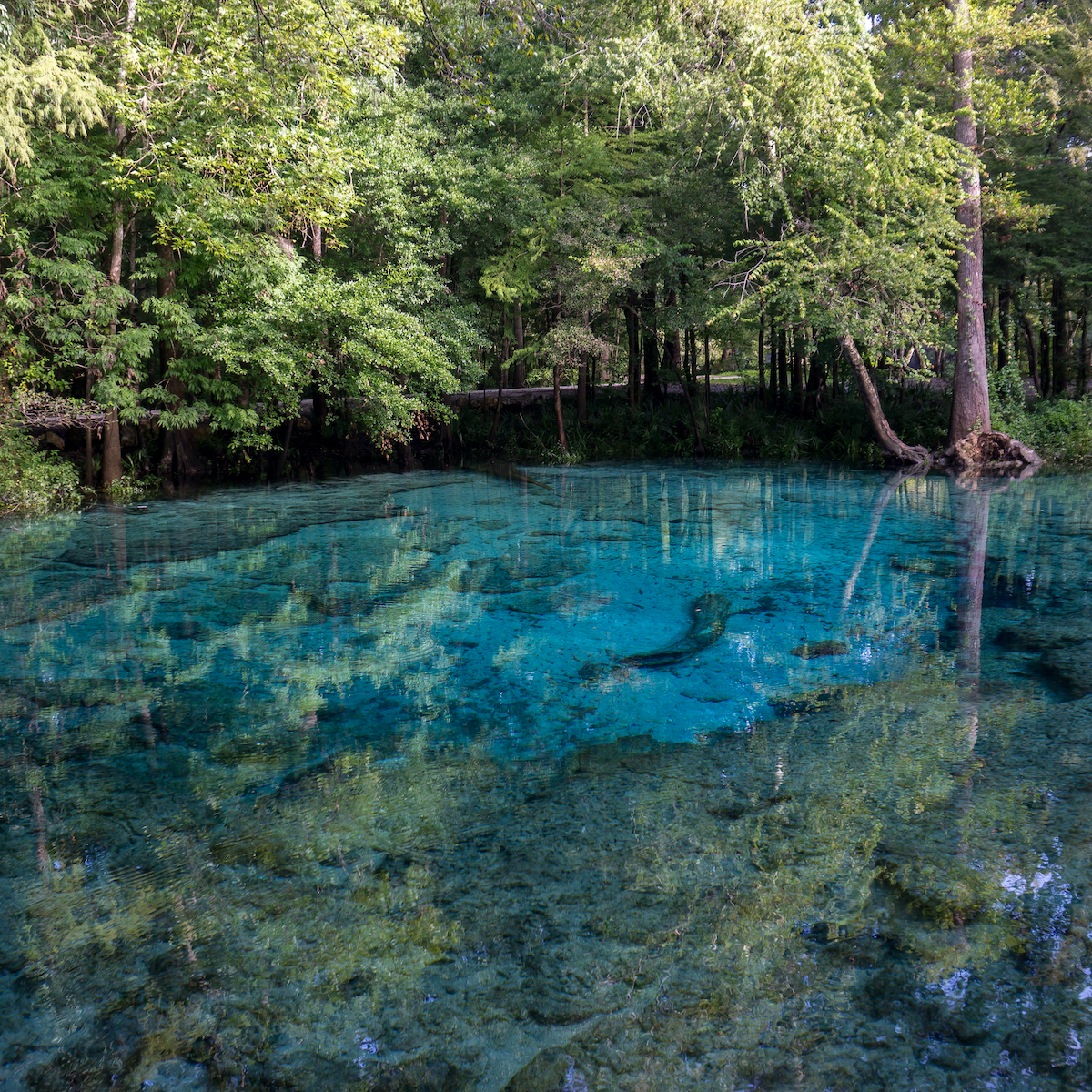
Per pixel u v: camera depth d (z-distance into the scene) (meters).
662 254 17.84
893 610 6.44
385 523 11.03
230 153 12.00
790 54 13.98
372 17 12.97
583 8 15.59
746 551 8.88
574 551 9.00
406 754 3.93
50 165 12.23
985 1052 1.96
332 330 15.03
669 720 4.31
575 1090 1.88
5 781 3.68
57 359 13.10
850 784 3.48
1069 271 18.69
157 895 2.73
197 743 4.10
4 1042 2.07
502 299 18.00
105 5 13.02
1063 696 4.50
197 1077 1.94
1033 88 16.55
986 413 17.25
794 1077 1.90
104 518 11.61
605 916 2.55
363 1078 1.92
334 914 2.61
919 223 15.23
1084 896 2.60
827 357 20.38
